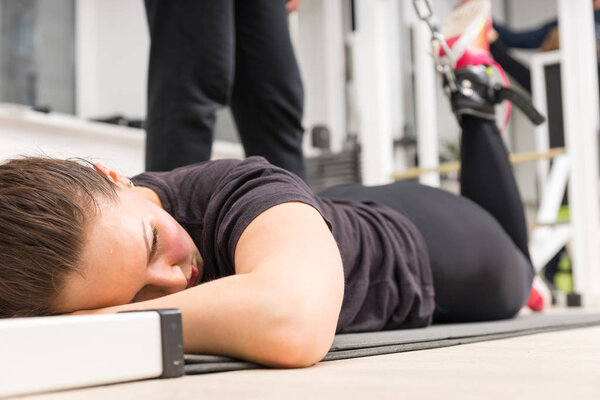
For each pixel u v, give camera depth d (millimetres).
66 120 2596
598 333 1245
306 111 3953
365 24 2688
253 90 1375
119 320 573
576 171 2711
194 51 1221
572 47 2713
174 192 928
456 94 1528
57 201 699
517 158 2854
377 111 2660
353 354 796
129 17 3541
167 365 604
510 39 4555
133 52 3527
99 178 767
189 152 1212
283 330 669
